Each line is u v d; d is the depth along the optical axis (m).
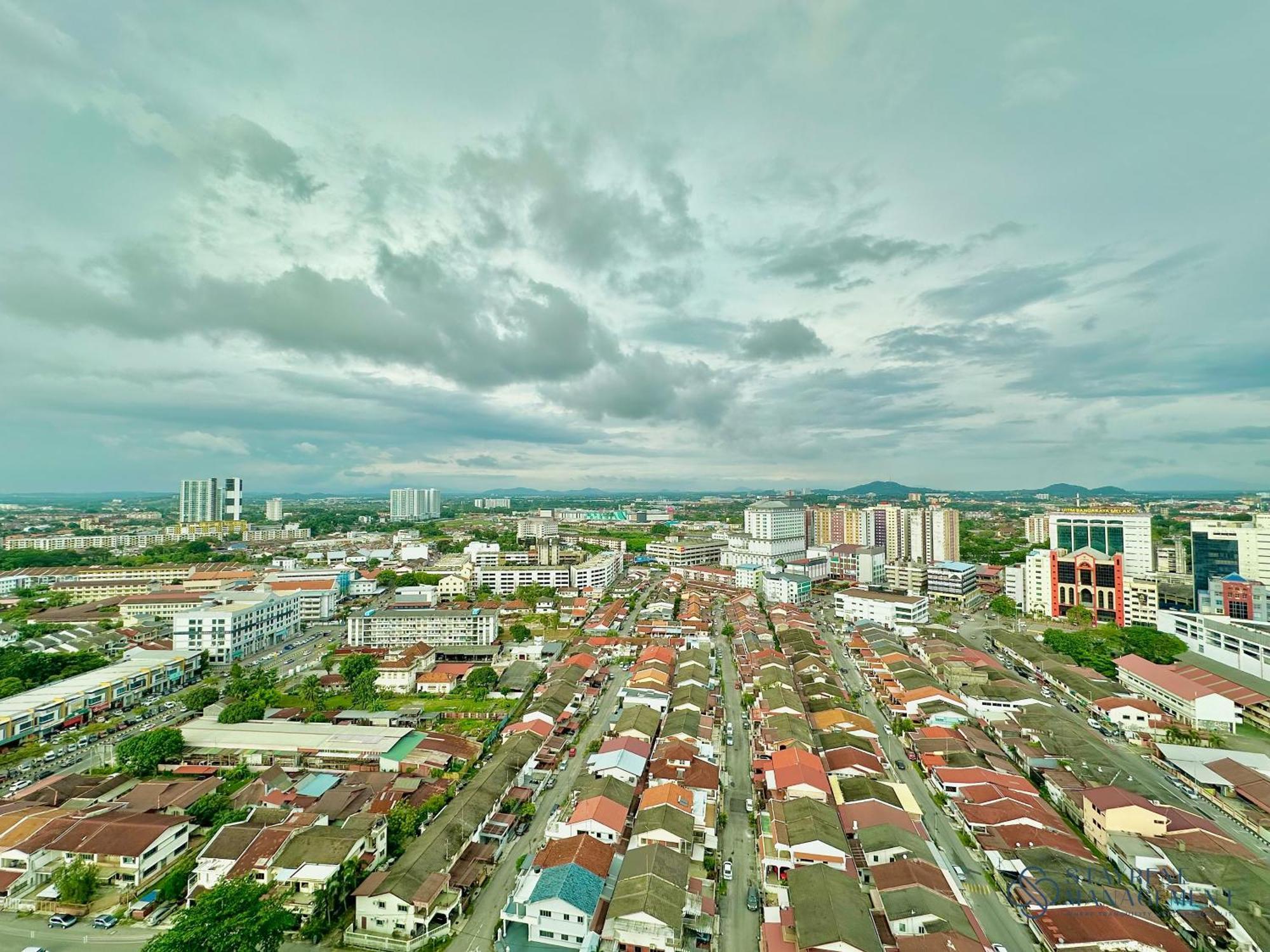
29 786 96.38
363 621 186.62
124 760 103.25
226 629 173.12
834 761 102.56
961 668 149.25
